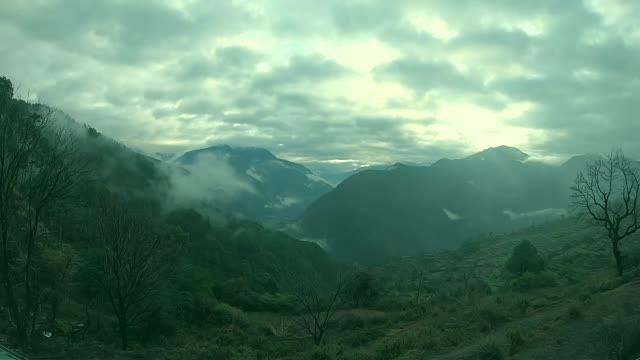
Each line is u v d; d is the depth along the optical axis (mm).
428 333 20859
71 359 17625
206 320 34906
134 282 23406
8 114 19375
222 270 84375
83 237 31562
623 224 68125
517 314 22062
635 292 17672
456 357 15289
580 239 84500
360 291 42688
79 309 28297
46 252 26234
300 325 32812
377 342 24141
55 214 24906
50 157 20609
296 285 37562
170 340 27094
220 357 21734
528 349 13984
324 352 20734
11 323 20609
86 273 28984
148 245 24578
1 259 23250
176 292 34719
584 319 15586
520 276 44969
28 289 19938
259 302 46250
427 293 56375
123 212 25344
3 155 18922
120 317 22922
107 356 18766
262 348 25938
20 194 23172
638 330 11766
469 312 23953
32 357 16984
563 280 43250
